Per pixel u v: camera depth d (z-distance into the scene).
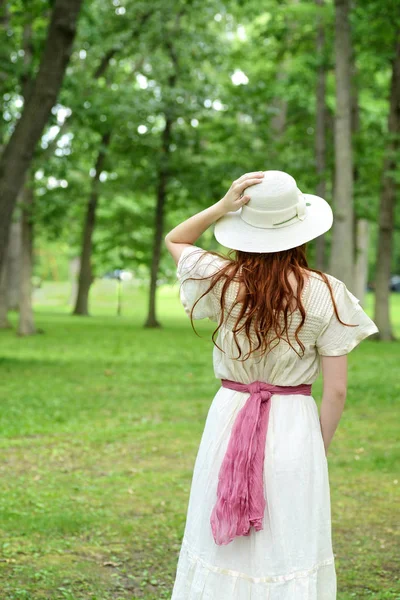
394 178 20.11
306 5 19.67
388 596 4.20
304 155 23.69
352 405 10.84
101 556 4.81
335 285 2.88
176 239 3.09
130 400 10.98
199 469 2.94
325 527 2.84
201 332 24.67
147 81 25.38
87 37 19.66
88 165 30.98
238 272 2.89
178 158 25.48
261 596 2.74
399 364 15.99
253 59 25.36
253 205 2.89
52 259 56.09
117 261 37.81
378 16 18.81
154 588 4.33
